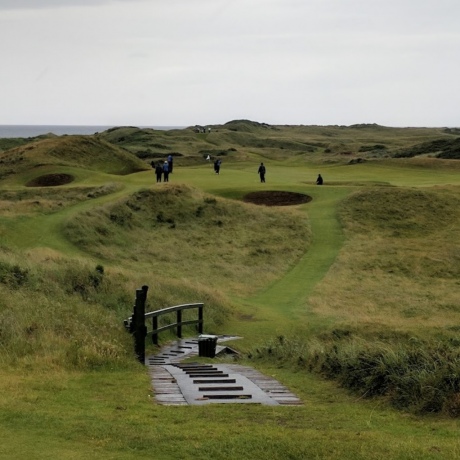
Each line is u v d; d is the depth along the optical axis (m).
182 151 120.06
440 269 37.12
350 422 8.35
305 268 37.47
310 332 22.42
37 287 18.94
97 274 22.73
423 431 7.98
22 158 66.25
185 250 39.56
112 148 74.62
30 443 7.02
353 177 65.50
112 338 14.07
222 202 47.38
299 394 10.21
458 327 21.53
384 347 11.45
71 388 9.90
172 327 19.17
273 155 117.50
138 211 43.97
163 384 10.66
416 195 49.31
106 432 7.46
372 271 36.69
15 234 35.34
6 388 9.48
